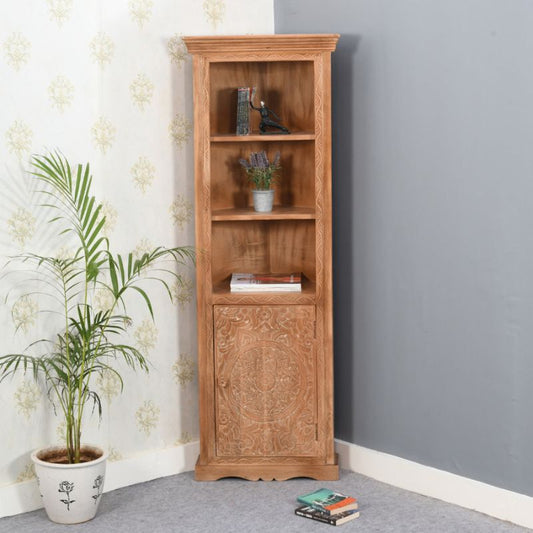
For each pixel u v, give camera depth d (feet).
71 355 15.34
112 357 16.02
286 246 16.92
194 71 15.67
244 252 16.93
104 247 15.83
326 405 16.19
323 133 15.75
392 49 15.71
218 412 16.24
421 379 15.87
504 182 14.70
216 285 16.65
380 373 16.38
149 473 16.47
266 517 15.12
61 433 15.65
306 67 16.22
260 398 16.19
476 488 15.31
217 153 16.47
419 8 15.35
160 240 16.37
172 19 16.19
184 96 16.38
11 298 14.99
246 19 16.90
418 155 15.57
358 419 16.75
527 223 14.52
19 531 14.73
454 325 15.40
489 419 15.15
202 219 15.92
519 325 14.73
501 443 15.06
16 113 14.87
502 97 14.62
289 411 16.20
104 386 16.01
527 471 14.83
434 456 15.80
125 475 16.22
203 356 16.14
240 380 16.16
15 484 15.25
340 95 16.46
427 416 15.84
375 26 15.88
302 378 16.14
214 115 16.34
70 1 15.25
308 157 16.44
